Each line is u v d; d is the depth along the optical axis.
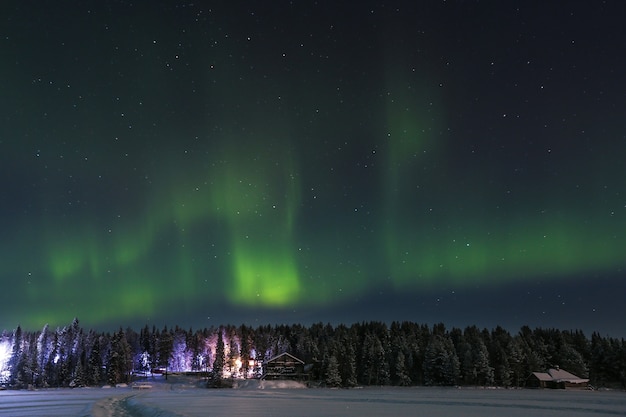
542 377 119.12
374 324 183.00
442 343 133.25
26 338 170.38
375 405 62.75
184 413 49.94
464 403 68.62
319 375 133.25
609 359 122.81
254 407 58.22
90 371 139.00
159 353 166.75
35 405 70.25
